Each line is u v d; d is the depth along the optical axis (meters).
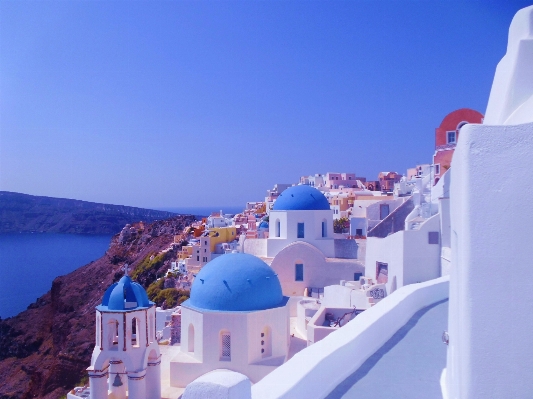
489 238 3.43
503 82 5.41
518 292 3.36
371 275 27.25
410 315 8.75
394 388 5.25
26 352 75.44
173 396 19.67
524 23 5.34
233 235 67.44
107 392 19.92
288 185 103.62
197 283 22.28
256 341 20.38
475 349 3.44
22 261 182.00
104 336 19.69
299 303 26.88
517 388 3.34
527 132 3.36
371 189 92.19
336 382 5.41
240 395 3.01
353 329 6.43
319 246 33.25
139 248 107.69
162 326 37.84
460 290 3.67
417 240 21.62
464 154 3.53
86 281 97.81
